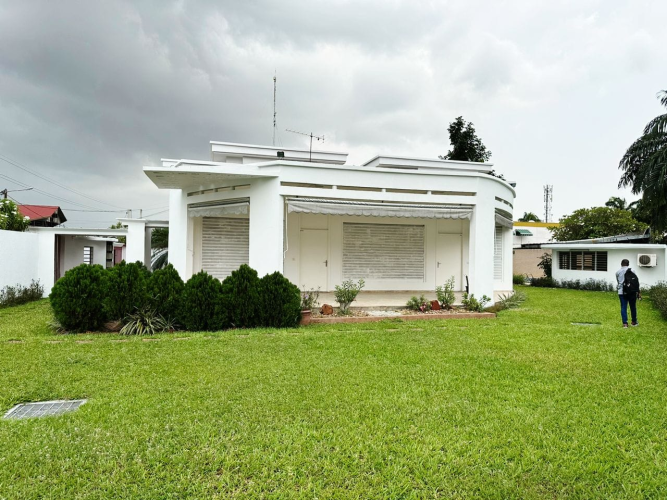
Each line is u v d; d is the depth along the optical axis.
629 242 23.20
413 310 11.48
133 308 8.65
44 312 11.31
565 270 22.97
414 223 15.19
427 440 3.85
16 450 3.55
